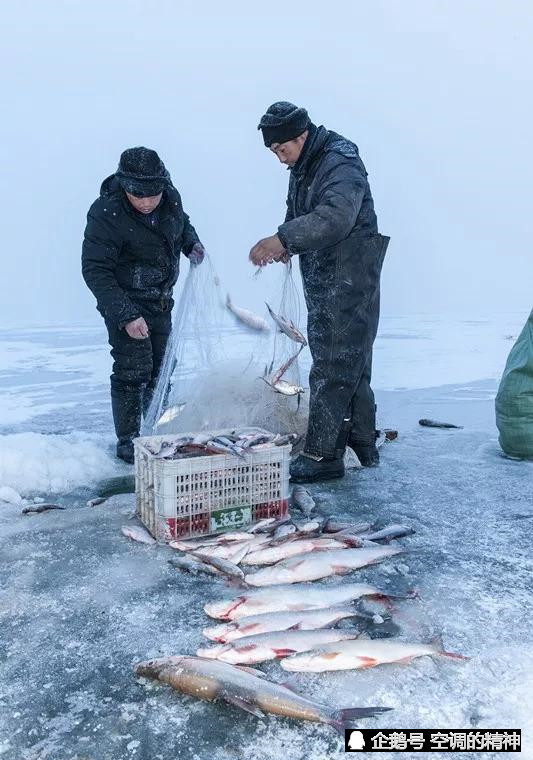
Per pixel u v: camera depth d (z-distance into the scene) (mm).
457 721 2117
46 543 3561
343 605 2836
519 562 3328
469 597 2943
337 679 2340
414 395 8516
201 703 2213
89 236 4812
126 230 4844
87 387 9172
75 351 13695
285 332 4680
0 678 2348
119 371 5141
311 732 2078
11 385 9367
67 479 4715
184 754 1983
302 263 4602
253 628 2566
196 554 3273
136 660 2449
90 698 2238
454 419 7012
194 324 5305
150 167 4609
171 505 3500
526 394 5133
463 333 18078
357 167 4316
